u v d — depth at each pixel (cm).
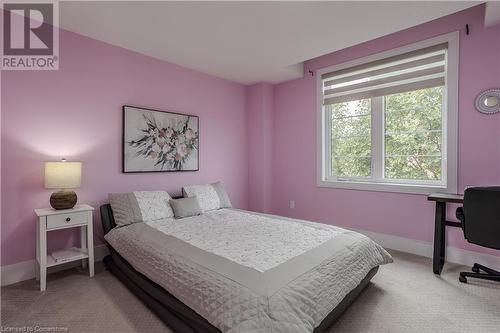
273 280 138
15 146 228
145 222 260
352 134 352
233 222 260
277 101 425
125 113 291
